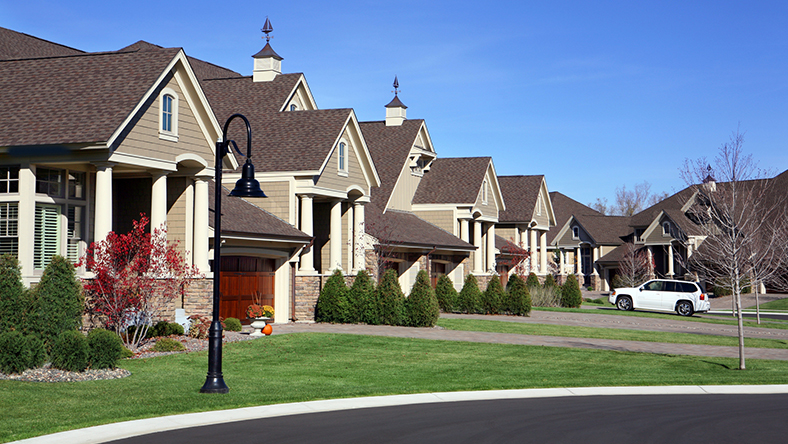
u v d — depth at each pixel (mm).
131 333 20328
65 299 16750
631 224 69875
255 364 18781
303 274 29422
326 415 12969
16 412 12156
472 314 37906
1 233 19641
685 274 61562
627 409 13914
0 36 28719
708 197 31078
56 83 21156
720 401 15109
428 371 18703
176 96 22109
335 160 30312
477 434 11305
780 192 52281
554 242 77875
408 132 44281
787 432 11664
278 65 35531
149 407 12977
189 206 23406
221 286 26016
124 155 19844
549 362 20641
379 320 29016
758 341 27891
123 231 23656
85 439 10664
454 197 43719
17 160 19453
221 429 11562
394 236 35469
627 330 30547
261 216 27781
